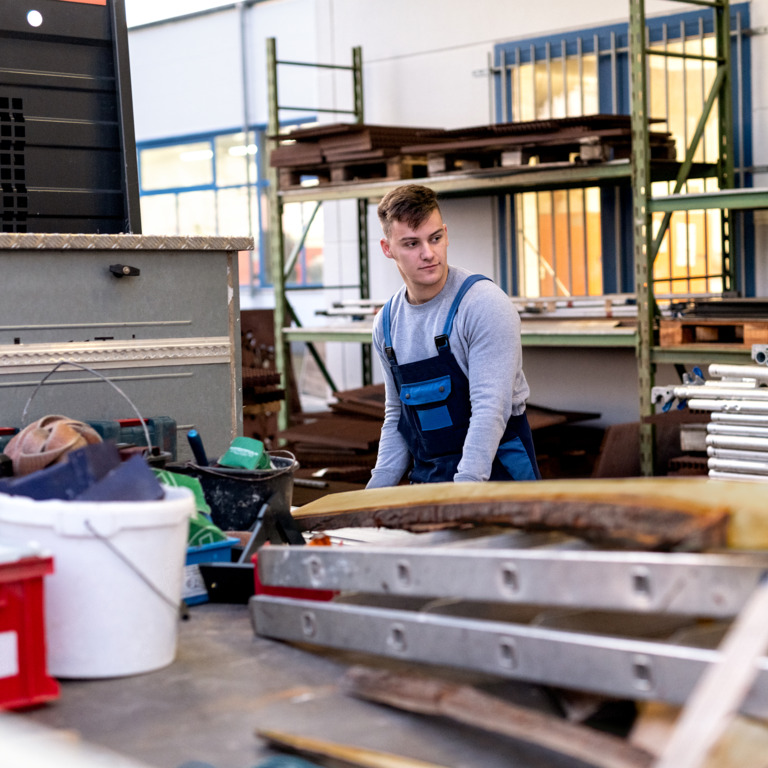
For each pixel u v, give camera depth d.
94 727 1.28
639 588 1.14
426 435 2.93
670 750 0.95
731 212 5.79
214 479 1.99
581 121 5.02
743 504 1.22
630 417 6.27
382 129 6.05
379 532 2.02
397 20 7.23
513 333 2.76
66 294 2.41
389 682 1.29
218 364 2.68
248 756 1.20
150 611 1.46
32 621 1.34
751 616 1.00
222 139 13.30
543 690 1.28
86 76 2.80
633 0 4.82
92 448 1.53
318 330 6.55
